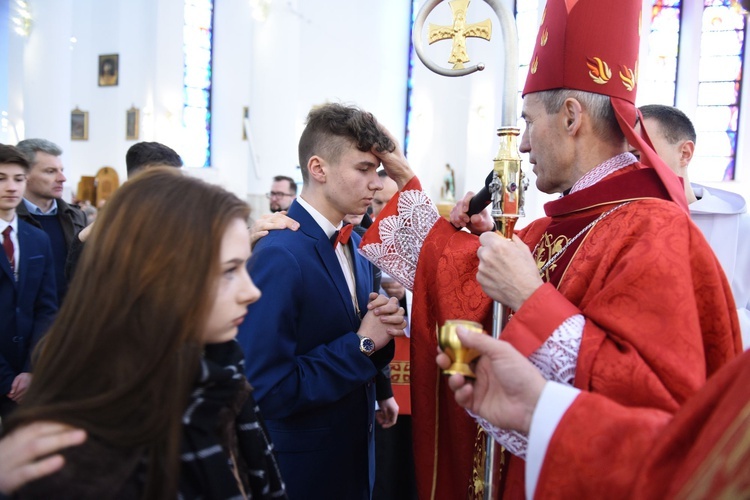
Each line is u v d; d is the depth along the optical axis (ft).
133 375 2.74
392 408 6.84
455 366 3.16
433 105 43.96
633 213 4.00
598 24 4.26
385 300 5.38
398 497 8.42
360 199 5.50
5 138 46.32
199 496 2.86
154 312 2.78
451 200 42.96
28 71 41.63
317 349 5.23
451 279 5.27
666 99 34.14
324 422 5.33
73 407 2.66
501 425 3.15
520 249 3.96
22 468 2.51
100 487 2.55
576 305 4.02
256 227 5.47
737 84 32.81
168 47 46.39
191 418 2.85
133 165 9.16
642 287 3.55
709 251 3.82
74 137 50.29
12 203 9.24
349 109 5.56
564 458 2.78
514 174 4.26
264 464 3.53
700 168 33.55
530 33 35.86
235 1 47.65
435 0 4.58
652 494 2.39
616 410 2.83
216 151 48.70
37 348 3.15
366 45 44.32
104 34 49.29
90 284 2.84
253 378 4.81
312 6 42.88
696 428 2.38
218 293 3.03
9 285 8.94
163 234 2.85
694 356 3.41
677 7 33.71
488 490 4.20
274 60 40.32
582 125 4.38
